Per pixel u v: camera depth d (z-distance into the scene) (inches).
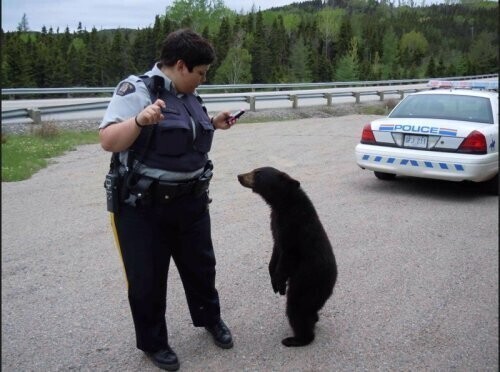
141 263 117.6
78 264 186.5
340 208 269.4
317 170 374.0
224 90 1333.7
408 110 317.4
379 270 185.5
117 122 109.1
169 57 112.7
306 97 849.5
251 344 134.8
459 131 276.8
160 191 114.0
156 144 111.1
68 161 387.9
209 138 120.4
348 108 896.3
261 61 2684.5
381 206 275.1
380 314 151.8
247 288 168.7
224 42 2645.2
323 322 147.1
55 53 1985.7
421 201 288.4
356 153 310.8
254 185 137.3
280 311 153.6
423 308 155.8
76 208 259.9
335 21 3882.9
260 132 580.1
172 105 113.3
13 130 488.4
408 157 289.0
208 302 132.4
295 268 133.9
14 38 1877.5
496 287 171.3
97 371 120.6
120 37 2288.4
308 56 2947.8
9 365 122.0
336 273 138.1
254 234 223.1
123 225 117.1
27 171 341.4
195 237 126.0
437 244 214.5
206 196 127.2
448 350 132.0
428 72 2878.9
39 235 217.5
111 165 118.0
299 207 133.0
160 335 122.6
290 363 125.6
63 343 132.8
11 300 156.8
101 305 154.6
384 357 128.6
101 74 2156.7
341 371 122.2
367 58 3695.9
